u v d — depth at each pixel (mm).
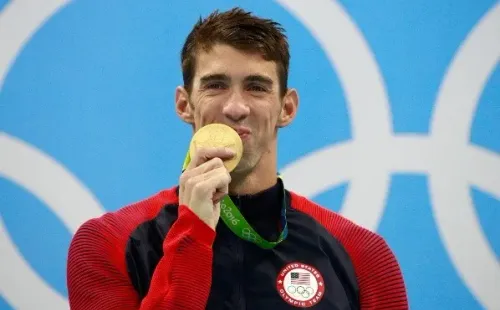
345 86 13258
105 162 13023
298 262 8195
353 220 13023
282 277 8078
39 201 12891
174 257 7398
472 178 13078
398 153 13117
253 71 7797
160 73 13227
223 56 7824
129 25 13242
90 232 8203
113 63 13180
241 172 8062
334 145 13172
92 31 13195
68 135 13016
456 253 12969
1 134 12938
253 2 13359
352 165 13125
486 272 12953
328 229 8578
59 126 13008
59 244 12852
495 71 13227
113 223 8258
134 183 13023
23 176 12906
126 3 13266
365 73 13289
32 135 12977
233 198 8375
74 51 13141
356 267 8352
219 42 7887
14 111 12984
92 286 7926
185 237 7422
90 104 13086
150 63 13227
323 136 13195
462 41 13328
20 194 12883
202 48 7992
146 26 13250
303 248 8312
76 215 12898
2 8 13109
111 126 13086
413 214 13023
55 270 12812
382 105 13195
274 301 7941
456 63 13250
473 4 13469
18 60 13055
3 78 13008
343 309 8008
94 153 13016
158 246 8109
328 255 8328
